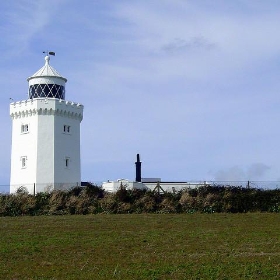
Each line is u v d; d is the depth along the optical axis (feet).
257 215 118.62
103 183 181.47
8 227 95.66
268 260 60.54
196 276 53.83
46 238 80.48
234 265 58.23
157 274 54.95
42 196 137.90
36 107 195.52
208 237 80.18
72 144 202.69
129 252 67.92
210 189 138.92
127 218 112.68
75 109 204.13
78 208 133.59
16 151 201.46
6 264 60.90
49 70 207.21
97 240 78.13
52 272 56.59
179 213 130.00
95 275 54.95
